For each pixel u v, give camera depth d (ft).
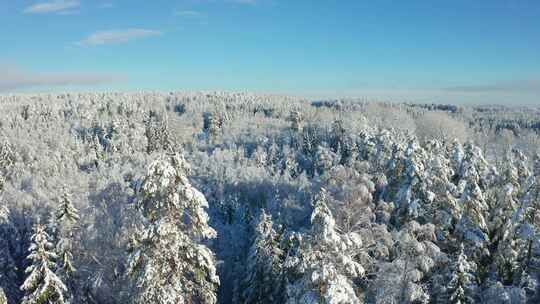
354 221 94.68
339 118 495.00
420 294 80.43
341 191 108.58
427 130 386.32
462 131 414.21
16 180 330.34
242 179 325.83
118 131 476.54
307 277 55.52
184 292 48.16
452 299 89.20
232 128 574.15
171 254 46.06
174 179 45.50
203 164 390.21
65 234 114.62
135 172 339.77
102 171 341.62
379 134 237.86
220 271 182.19
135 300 46.60
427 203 114.01
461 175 127.75
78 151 444.96
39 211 210.18
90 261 108.78
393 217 120.37
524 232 96.22
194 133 585.22
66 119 633.61
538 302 97.09
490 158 290.56
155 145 471.21
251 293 132.16
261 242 130.62
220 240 204.85
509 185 108.37
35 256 88.33
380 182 136.98
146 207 47.09
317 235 56.03
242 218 258.57
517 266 102.12
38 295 86.28
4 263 160.86
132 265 45.83
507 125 617.62
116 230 102.58
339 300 48.83
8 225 189.26
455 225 111.65
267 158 427.74
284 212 206.08
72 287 105.50
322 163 338.95
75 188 214.28
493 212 111.14
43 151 426.10
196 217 47.06
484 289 100.12
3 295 101.35
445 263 96.12
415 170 116.16
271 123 592.60
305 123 558.15
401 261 82.12
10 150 367.45
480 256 104.32
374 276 87.35
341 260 55.26
